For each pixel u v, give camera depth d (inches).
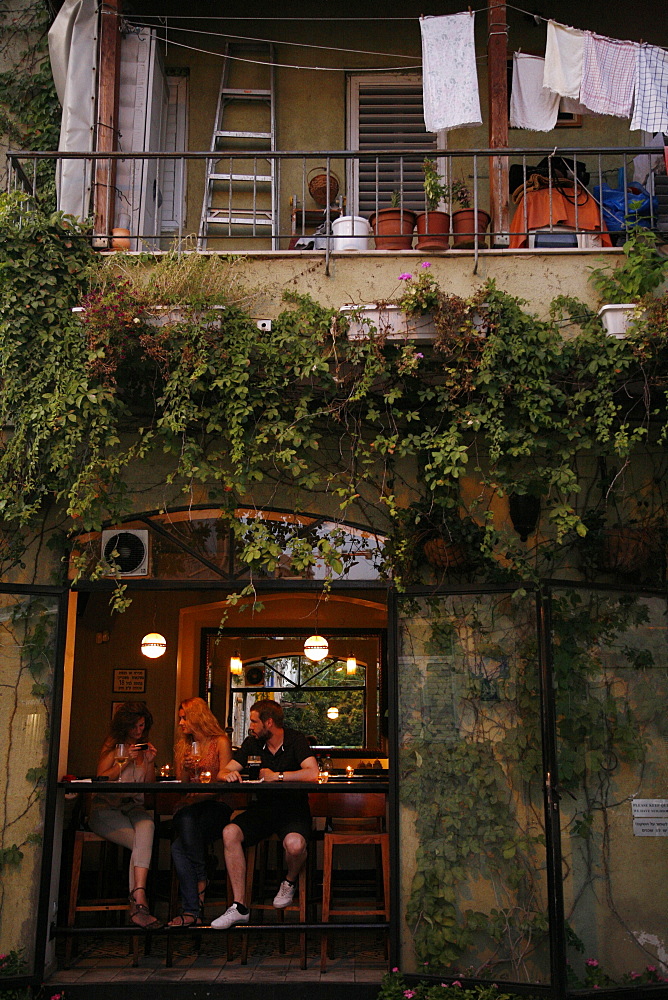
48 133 307.7
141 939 257.8
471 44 266.7
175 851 242.1
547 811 221.5
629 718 233.3
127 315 225.8
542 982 217.0
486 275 245.1
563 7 337.7
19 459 235.0
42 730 236.8
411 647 240.8
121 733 254.5
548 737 223.8
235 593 241.6
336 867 323.3
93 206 280.4
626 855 226.2
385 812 258.5
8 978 220.5
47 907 228.2
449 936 223.8
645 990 219.0
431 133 336.2
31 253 239.9
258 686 438.3
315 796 259.9
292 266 245.8
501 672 233.8
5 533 247.4
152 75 305.6
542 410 229.5
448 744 233.8
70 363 234.5
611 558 243.1
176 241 254.4
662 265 230.4
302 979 227.5
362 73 340.8
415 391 245.6
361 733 431.8
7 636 239.0
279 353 234.5
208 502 252.5
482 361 226.5
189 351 230.1
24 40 314.3
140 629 406.0
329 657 438.9
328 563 231.0
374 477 252.5
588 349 230.5
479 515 247.9
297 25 341.1
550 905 217.3
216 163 331.9
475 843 227.3
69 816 260.4
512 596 228.4
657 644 239.9
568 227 284.5
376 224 261.7
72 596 258.1
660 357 229.5
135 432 255.6
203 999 222.8
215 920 230.7
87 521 234.1
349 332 232.2
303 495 252.7
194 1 338.3
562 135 326.0
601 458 251.8
